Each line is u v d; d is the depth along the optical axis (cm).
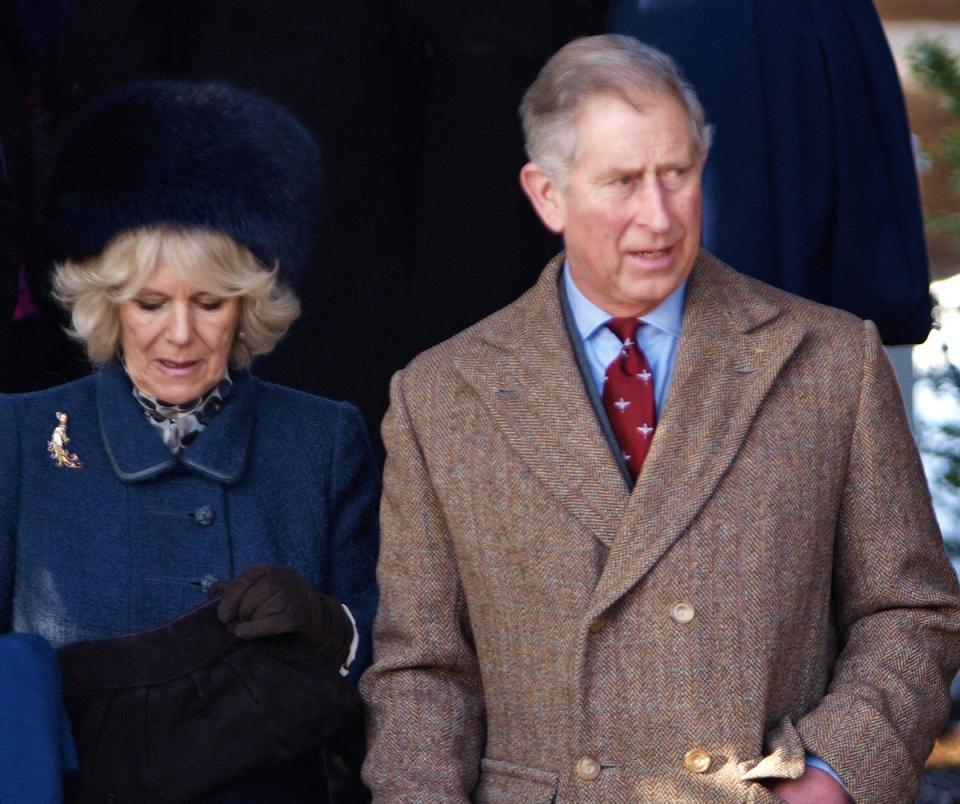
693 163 1061
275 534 1184
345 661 1157
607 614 1059
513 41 1535
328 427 1221
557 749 1079
